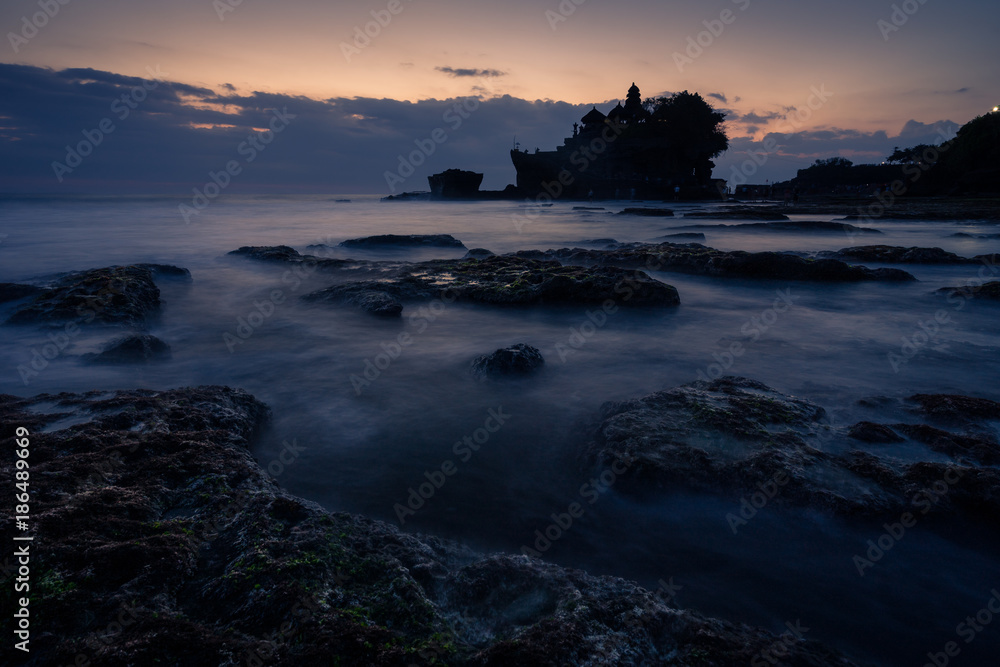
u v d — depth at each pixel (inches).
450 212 1815.9
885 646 93.0
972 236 826.8
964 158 2460.6
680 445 145.1
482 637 87.2
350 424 182.1
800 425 155.9
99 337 282.8
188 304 381.1
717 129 3491.6
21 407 161.9
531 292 356.8
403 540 110.8
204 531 104.4
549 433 174.2
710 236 904.3
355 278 454.3
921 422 164.9
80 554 89.2
